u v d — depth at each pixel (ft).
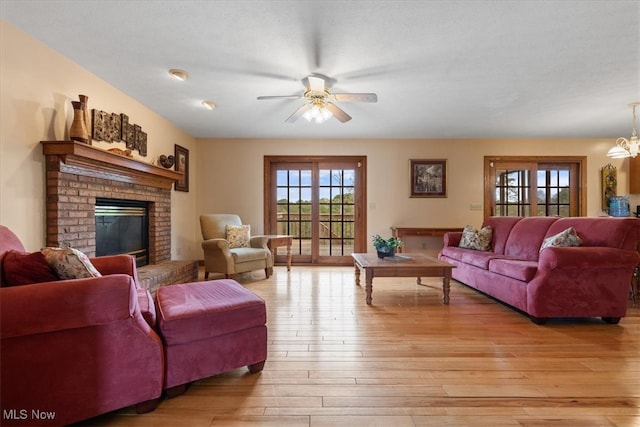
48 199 8.08
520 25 7.30
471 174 18.54
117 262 7.13
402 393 5.45
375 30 7.48
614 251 8.63
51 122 8.34
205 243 13.64
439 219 18.56
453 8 6.68
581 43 8.10
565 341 7.62
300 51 8.45
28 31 7.54
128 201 11.58
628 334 8.08
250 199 18.24
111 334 4.66
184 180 16.63
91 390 4.52
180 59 8.93
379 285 13.47
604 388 5.60
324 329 8.39
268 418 4.80
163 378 5.15
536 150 18.49
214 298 6.23
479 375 6.04
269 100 12.03
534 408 5.03
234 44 8.12
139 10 6.77
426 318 9.27
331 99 10.72
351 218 18.66
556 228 10.73
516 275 9.43
